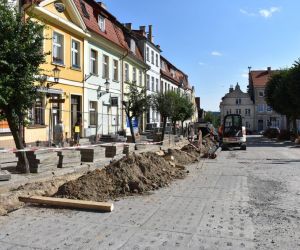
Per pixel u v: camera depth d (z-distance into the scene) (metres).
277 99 47.25
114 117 28.88
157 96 31.30
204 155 20.08
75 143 18.84
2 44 9.40
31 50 9.90
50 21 20.22
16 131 10.73
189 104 41.50
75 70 23.17
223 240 5.70
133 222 6.62
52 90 19.64
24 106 10.26
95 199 8.40
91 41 25.56
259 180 11.60
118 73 30.98
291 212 7.45
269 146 33.41
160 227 6.34
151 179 10.31
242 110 94.38
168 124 42.72
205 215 7.15
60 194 8.55
